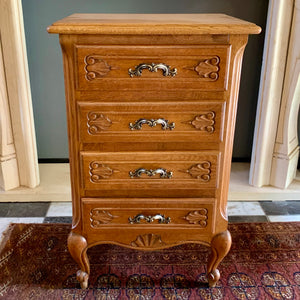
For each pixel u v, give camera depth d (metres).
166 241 1.24
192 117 1.07
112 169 1.13
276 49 1.65
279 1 1.57
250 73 2.03
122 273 1.38
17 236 1.56
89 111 1.05
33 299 1.26
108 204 1.17
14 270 1.38
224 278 1.36
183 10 1.90
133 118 1.07
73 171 1.14
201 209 1.18
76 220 1.21
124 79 1.02
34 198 1.84
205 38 0.99
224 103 1.06
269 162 1.88
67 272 1.38
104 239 1.23
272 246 1.53
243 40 1.00
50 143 2.14
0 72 1.65
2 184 1.84
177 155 1.11
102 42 0.99
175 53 1.00
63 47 0.99
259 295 1.29
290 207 1.83
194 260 1.46
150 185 1.15
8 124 1.76
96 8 1.88
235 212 1.78
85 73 1.01
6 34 1.60
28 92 1.72
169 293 1.30
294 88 1.69
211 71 1.02
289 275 1.38
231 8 1.91
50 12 1.86
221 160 1.13
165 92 1.04
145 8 1.89
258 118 1.80
